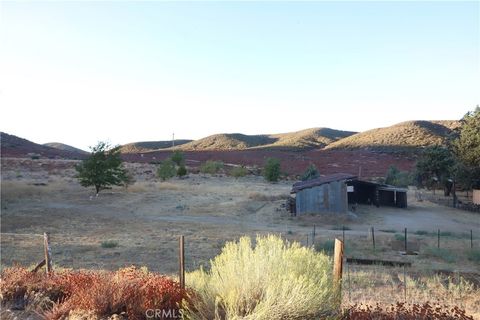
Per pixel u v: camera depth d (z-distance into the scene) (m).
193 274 7.60
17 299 7.04
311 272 5.98
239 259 6.26
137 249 18.19
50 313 6.07
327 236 23.41
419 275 13.00
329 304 5.56
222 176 67.94
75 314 5.94
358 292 9.95
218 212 34.25
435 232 26.62
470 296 9.86
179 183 56.03
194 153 113.00
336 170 80.94
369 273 12.86
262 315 4.99
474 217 34.62
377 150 116.62
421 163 50.53
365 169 82.31
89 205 36.00
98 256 16.42
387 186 41.91
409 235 24.84
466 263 16.45
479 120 42.66
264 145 166.00
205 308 5.68
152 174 66.75
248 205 37.66
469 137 41.81
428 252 18.41
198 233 24.05
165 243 20.05
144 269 7.86
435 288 10.86
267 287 5.53
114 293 6.26
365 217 33.66
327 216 31.73
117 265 14.48
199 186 52.41
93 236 22.41
